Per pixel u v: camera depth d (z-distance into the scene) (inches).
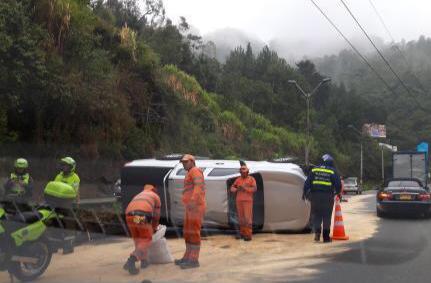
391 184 699.4
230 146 1473.9
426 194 649.0
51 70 652.7
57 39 723.4
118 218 405.4
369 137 3570.4
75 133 732.0
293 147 1983.3
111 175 762.8
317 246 409.7
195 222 321.1
